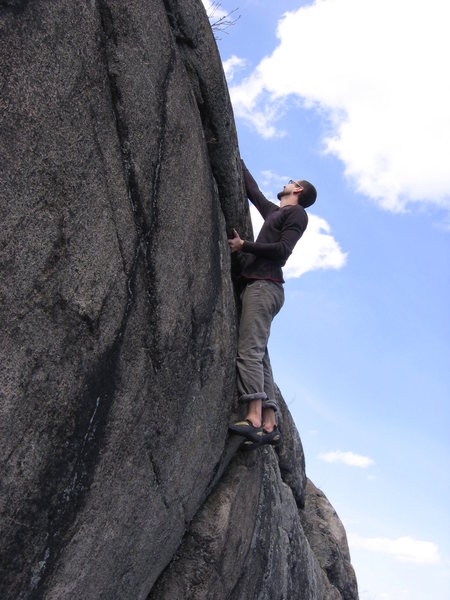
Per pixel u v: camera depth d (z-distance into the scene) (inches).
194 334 151.6
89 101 110.8
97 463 119.3
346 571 323.9
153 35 129.3
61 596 117.0
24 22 96.2
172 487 151.3
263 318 185.3
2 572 101.8
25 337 99.1
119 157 119.6
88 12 110.5
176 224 138.8
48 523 109.0
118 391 122.6
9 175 94.2
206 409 162.1
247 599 196.5
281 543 225.6
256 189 199.2
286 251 182.2
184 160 142.2
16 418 99.0
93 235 112.5
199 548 171.2
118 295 120.5
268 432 192.7
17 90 95.0
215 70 153.3
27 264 98.4
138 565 144.6
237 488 187.8
